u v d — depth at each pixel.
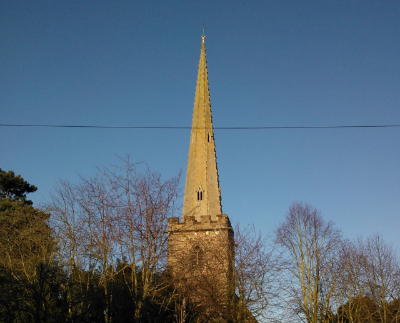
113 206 31.53
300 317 46.94
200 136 70.19
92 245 31.53
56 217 32.97
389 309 48.19
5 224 40.31
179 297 35.22
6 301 28.22
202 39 78.75
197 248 52.16
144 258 30.52
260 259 44.03
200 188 66.31
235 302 42.56
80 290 30.83
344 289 49.19
